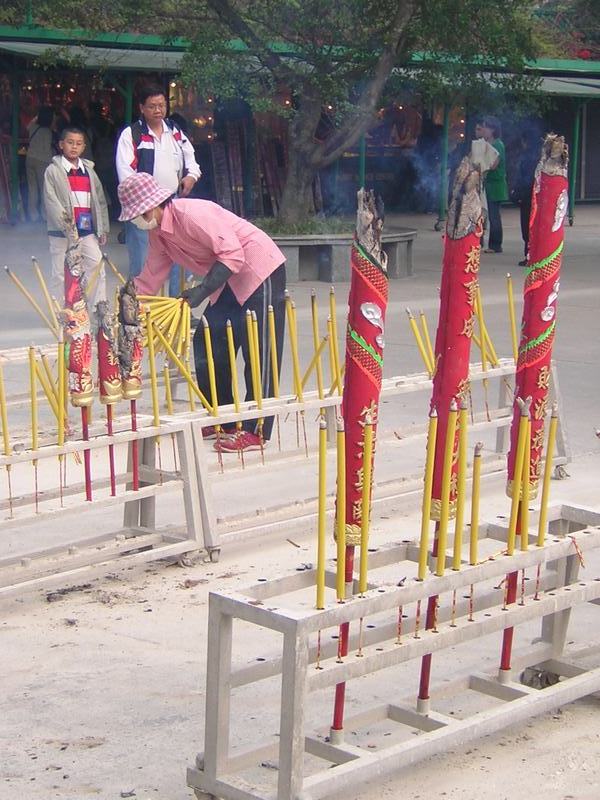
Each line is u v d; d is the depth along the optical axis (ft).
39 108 67.77
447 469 11.25
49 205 33.14
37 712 12.86
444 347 11.47
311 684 10.28
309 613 10.17
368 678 13.83
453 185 11.35
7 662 14.10
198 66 49.49
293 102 62.59
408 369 30.32
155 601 16.02
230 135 71.46
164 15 49.73
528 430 11.93
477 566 11.56
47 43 63.67
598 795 11.30
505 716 11.54
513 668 12.84
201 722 12.67
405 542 12.97
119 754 11.98
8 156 67.82
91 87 69.05
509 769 11.75
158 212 20.51
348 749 11.00
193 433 17.13
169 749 12.09
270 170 72.69
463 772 11.68
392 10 49.06
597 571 16.85
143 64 62.03
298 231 48.91
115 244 61.46
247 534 17.67
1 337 34.32
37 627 15.11
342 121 51.80
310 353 32.42
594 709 13.06
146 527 17.95
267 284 21.85
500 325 37.45
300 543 18.51
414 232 50.39
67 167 33.12
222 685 10.60
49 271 49.67
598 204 91.40
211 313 22.25
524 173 55.26
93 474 21.31
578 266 53.88
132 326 16.52
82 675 13.76
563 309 40.81
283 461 19.19
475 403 26.78
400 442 20.95
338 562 10.80
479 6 48.80
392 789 11.33
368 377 11.05
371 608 10.64
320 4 47.96
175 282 34.14
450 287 11.39
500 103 55.31
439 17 48.14
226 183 71.56
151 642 14.69
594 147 91.25
